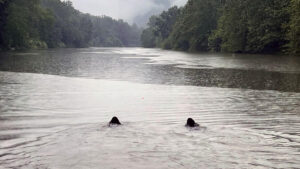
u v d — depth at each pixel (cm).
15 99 1488
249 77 2586
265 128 969
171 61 4684
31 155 691
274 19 6888
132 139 809
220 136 847
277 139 827
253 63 4191
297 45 5981
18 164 639
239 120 1103
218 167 630
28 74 2614
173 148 738
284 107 1362
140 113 1230
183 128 934
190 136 842
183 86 2050
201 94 1725
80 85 2020
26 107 1314
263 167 632
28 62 4009
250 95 1702
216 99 1566
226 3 9700
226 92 1805
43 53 7031
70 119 1109
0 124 1020
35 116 1151
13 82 2091
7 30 7462
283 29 6700
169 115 1192
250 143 786
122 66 3669
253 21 7356
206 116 1177
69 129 927
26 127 978
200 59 5262
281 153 712
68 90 1803
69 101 1469
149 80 2359
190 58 5612
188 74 2802
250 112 1253
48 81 2181
